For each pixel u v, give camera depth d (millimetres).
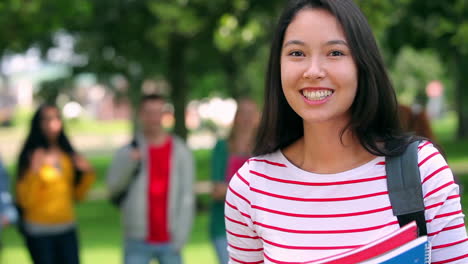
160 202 5566
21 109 65812
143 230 5566
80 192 6168
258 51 16750
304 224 2012
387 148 1977
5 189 5941
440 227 1907
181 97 16266
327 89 1956
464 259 1918
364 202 1960
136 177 5566
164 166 5586
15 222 5926
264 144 2156
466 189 13320
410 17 12711
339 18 1944
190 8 11320
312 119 1976
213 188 5648
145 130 5641
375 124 2025
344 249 1956
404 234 1838
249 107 5656
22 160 5930
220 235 5672
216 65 17703
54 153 5992
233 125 5637
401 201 1926
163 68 17812
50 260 5934
